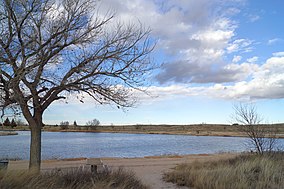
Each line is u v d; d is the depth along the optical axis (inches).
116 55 406.3
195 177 442.6
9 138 2940.5
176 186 429.4
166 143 2124.8
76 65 409.4
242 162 537.6
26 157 1051.9
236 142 2206.0
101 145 1923.0
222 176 410.6
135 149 1594.5
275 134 723.4
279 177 411.8
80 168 463.8
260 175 420.2
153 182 459.2
